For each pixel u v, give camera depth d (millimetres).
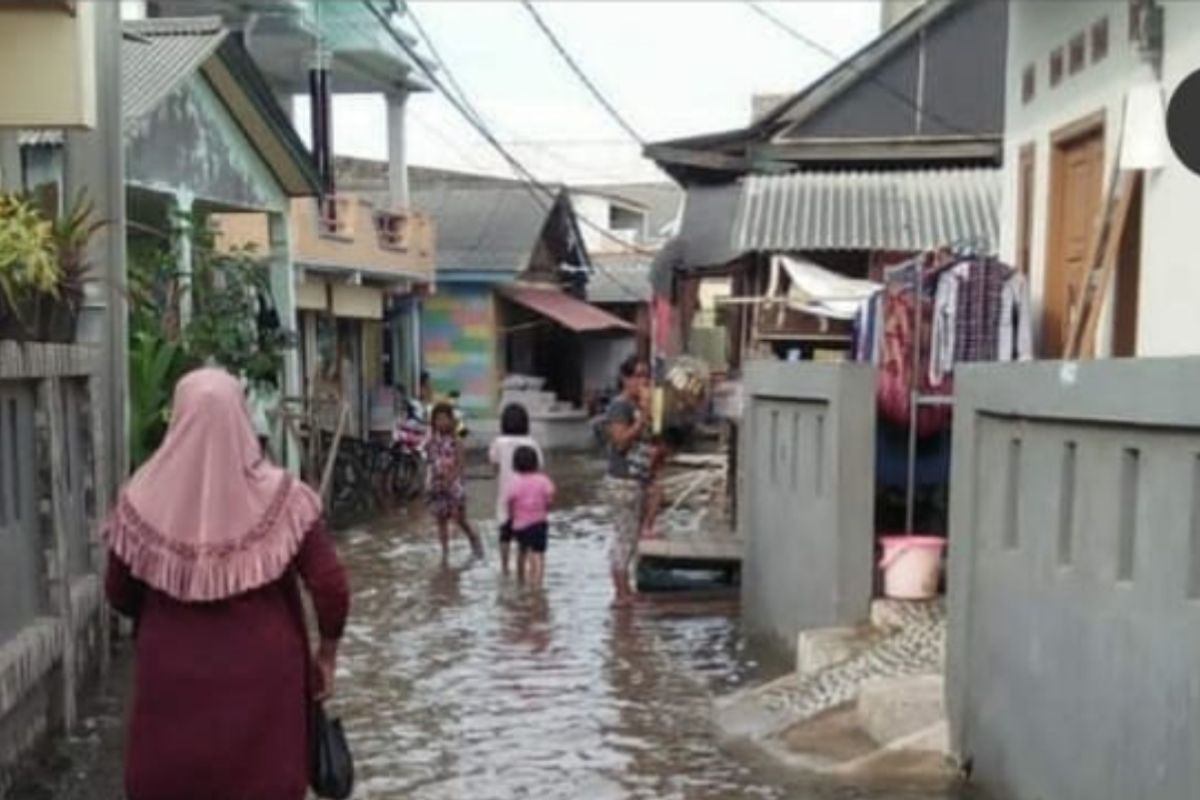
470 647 9430
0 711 5473
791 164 16375
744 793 5941
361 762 6625
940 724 6152
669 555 11258
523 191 31891
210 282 13750
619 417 11688
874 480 8250
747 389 10094
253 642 3990
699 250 18328
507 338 31047
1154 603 4211
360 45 22359
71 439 7672
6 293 6535
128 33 14133
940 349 8688
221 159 15328
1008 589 5406
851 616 7949
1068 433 4875
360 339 24531
